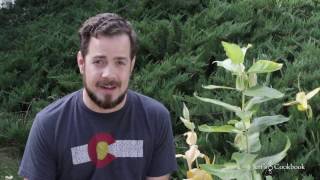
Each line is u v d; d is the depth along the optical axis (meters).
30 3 8.07
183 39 5.33
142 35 5.40
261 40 5.22
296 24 5.36
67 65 5.55
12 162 4.21
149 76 4.64
